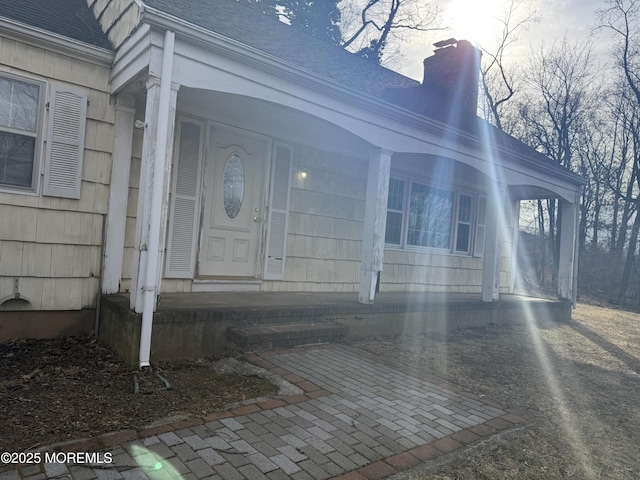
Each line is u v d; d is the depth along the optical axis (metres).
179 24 4.21
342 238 8.02
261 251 6.93
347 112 5.84
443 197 9.93
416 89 9.52
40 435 2.73
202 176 6.21
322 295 7.09
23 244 4.82
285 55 5.42
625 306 15.84
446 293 9.60
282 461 2.62
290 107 5.27
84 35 5.23
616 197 20.48
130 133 5.41
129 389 3.63
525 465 2.89
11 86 4.71
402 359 5.19
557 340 7.39
